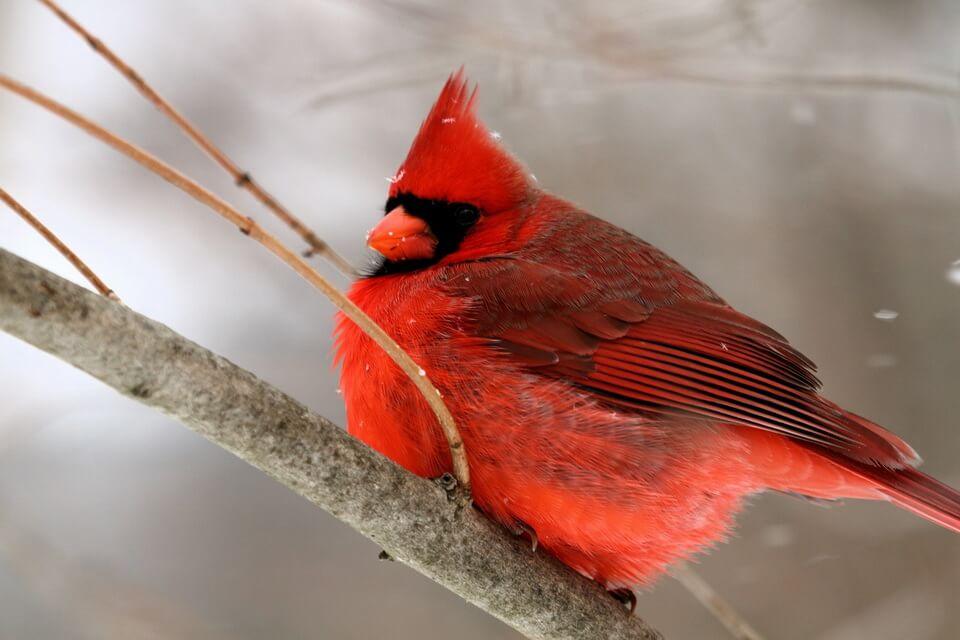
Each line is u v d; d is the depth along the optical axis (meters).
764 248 11.80
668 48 9.16
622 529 6.05
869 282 11.57
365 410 6.11
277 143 12.02
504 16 10.12
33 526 9.57
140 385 4.13
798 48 11.12
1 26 12.05
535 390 6.02
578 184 11.63
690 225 11.81
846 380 11.35
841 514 10.71
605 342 6.41
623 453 6.05
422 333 6.11
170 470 10.71
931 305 11.41
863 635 10.09
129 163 11.89
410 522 4.94
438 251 6.76
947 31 11.12
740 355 6.47
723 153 11.83
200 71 12.09
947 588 10.27
